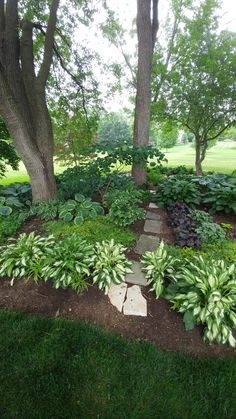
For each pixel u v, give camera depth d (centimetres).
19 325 196
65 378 158
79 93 585
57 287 217
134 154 377
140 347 181
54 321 202
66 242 257
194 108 832
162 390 153
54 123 618
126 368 165
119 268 237
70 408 143
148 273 233
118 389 153
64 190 416
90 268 243
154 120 931
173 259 240
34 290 226
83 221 332
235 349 182
